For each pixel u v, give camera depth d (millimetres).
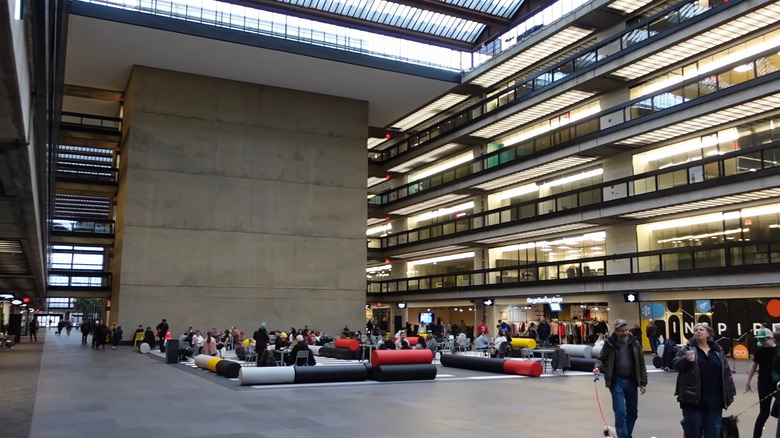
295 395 13867
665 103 29328
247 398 13305
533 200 37250
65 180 40188
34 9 5922
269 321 37750
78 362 23594
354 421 10289
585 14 32781
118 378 17562
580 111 36781
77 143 43094
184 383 16250
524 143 38594
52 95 9609
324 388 15375
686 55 29438
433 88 41469
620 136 31000
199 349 26797
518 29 38281
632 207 30172
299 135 40500
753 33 26891
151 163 36312
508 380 17766
